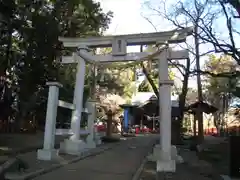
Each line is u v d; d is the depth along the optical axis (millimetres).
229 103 32625
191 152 17234
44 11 20312
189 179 9281
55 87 12938
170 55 13688
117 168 11219
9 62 22203
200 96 21859
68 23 20656
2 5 17219
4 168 8266
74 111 15125
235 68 26828
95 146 18000
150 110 34812
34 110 22672
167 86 12008
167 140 11305
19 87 22016
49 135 12281
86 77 22531
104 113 28406
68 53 20641
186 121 40406
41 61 20828
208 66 29359
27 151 14023
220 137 29969
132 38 14617
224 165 12055
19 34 21094
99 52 25594
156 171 10641
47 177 9023
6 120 23453
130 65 14969
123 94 34750
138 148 18938
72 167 11086
